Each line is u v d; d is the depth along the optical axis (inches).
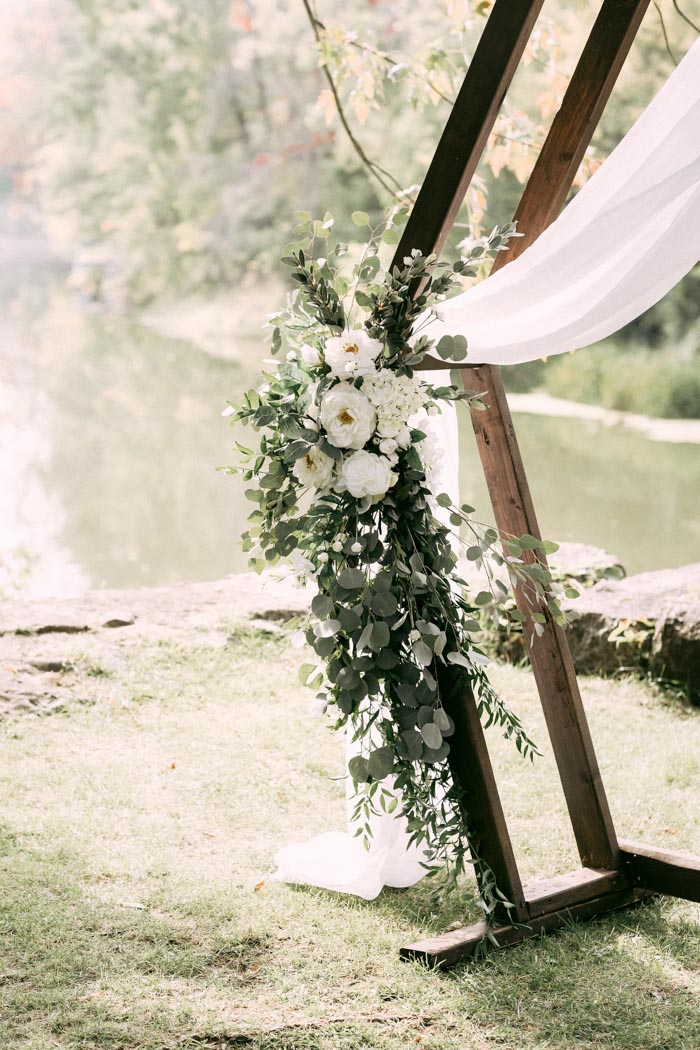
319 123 888.3
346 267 454.9
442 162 107.7
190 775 156.9
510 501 122.5
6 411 551.5
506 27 103.8
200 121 995.3
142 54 1018.1
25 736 165.2
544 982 108.2
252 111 980.6
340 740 171.2
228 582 234.8
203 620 209.6
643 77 614.2
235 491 414.9
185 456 467.2
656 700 193.5
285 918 119.0
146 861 130.7
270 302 924.0
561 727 124.7
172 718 177.0
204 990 105.0
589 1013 103.5
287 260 108.7
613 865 124.4
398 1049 97.1
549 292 108.8
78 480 429.1
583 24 446.0
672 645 195.0
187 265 1008.9
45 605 212.7
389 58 225.9
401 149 776.3
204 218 994.1
